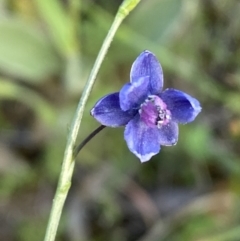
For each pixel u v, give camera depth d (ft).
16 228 0.92
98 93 0.91
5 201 0.92
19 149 0.94
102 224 0.92
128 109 0.61
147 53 0.61
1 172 0.93
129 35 0.88
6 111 0.96
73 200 0.93
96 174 0.94
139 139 0.62
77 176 0.94
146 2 0.88
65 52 0.88
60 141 0.93
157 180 0.94
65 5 0.91
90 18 0.90
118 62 0.93
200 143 0.90
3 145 0.94
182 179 0.93
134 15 0.89
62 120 0.93
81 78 0.92
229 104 0.92
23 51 0.89
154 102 0.62
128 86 0.60
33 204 0.93
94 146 0.93
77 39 0.89
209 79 0.92
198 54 0.94
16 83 0.94
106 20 0.90
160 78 0.62
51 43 0.90
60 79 0.94
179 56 0.94
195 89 0.94
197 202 0.91
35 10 0.93
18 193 0.93
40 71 0.91
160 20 0.88
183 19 0.92
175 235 0.90
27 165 0.94
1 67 0.92
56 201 0.61
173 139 0.63
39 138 0.94
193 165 0.93
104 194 0.93
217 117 0.93
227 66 0.93
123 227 0.92
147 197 0.93
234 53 0.93
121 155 0.94
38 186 0.93
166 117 0.62
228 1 0.93
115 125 0.62
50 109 0.93
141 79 0.61
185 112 0.62
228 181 0.92
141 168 0.94
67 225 0.91
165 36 0.89
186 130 0.91
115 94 0.61
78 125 0.60
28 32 0.88
